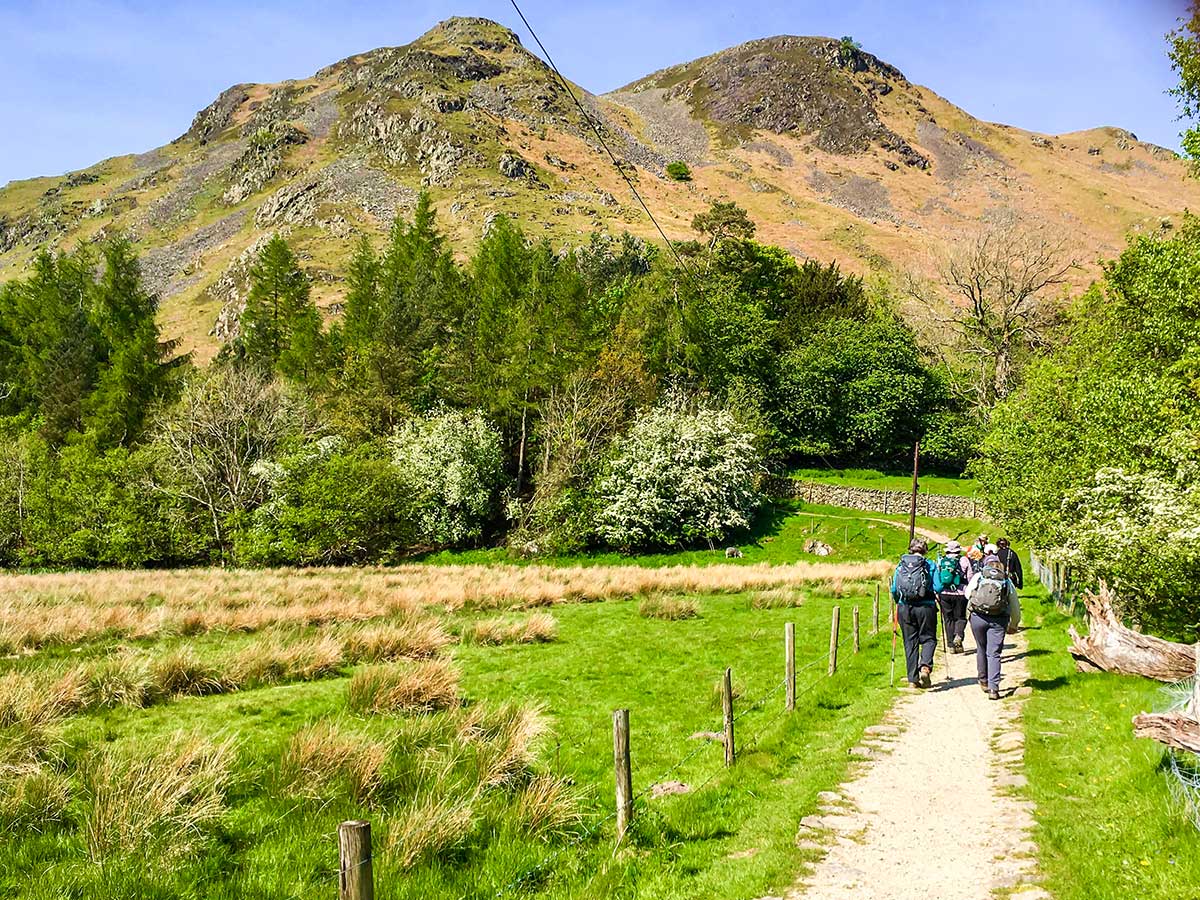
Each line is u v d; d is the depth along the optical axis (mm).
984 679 11625
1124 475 13648
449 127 177125
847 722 10789
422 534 45875
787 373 65250
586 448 47719
